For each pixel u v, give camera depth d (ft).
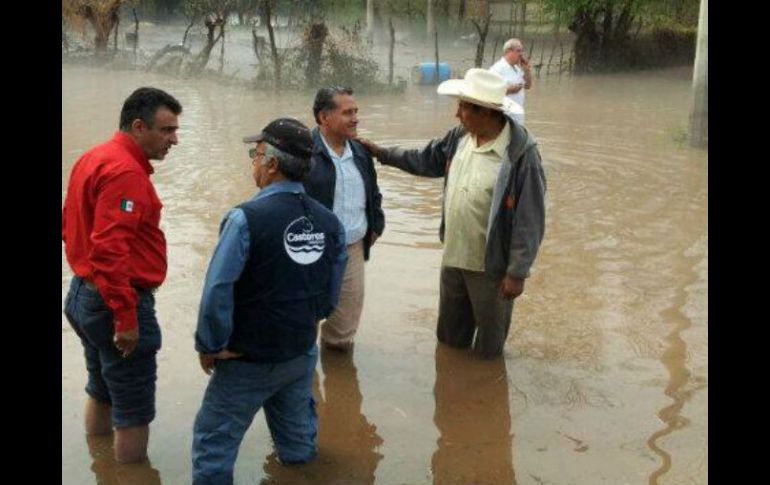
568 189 32.24
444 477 13.29
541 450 14.07
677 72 83.92
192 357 17.39
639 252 24.40
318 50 63.52
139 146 12.14
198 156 37.55
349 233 16.78
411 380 16.65
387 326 19.25
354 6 112.78
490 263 16.16
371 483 13.10
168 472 13.26
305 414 13.33
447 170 17.58
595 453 13.94
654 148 41.22
